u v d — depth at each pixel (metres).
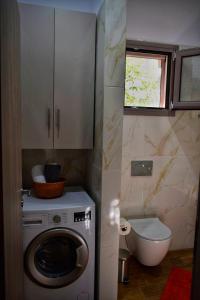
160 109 2.63
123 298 2.11
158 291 2.20
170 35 2.58
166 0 2.54
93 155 2.17
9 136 1.13
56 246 1.99
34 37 1.91
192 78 2.53
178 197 2.82
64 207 1.85
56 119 2.03
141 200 2.70
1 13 0.92
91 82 2.07
